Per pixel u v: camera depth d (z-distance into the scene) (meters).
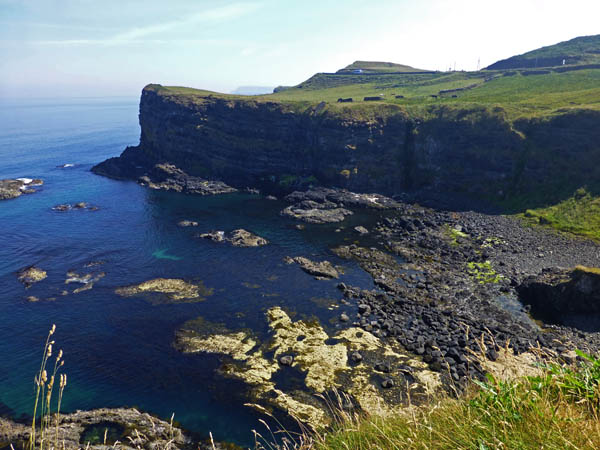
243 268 63.16
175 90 156.88
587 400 5.59
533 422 5.47
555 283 49.31
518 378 6.52
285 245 73.69
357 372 37.81
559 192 85.06
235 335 44.41
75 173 134.50
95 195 107.62
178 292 54.56
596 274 45.47
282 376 37.53
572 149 88.06
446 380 35.91
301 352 41.12
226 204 101.81
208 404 34.16
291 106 129.12
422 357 39.91
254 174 125.94
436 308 49.84
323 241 75.94
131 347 42.28
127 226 82.75
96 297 53.16
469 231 78.69
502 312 48.94
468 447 5.46
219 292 54.81
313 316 48.53
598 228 69.88
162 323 46.94
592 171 83.31
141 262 64.75
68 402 34.25
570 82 144.62
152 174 129.50
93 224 83.62
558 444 4.96
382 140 115.38
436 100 138.00
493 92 150.62
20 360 39.97
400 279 59.44
